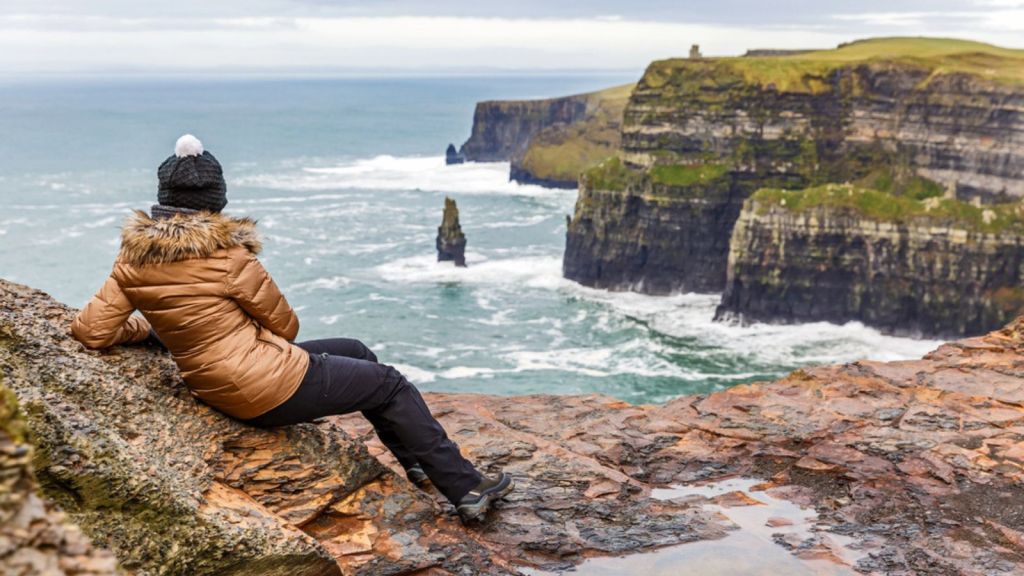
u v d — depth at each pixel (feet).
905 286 300.81
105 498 12.01
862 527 17.76
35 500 5.94
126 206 494.59
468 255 383.65
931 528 17.58
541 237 436.35
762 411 23.41
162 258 14.23
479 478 17.48
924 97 384.68
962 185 376.27
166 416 15.12
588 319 285.84
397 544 16.15
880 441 21.25
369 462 17.54
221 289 14.51
